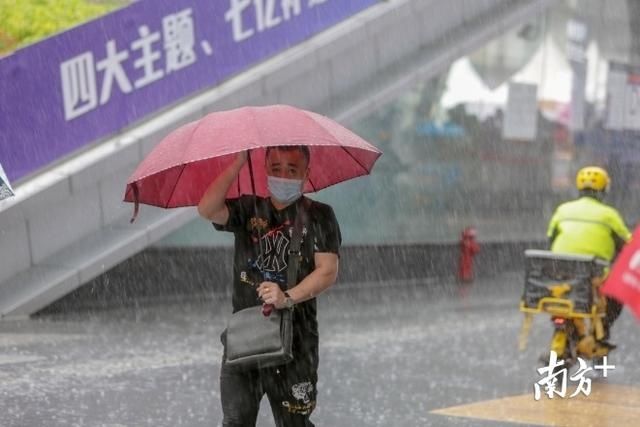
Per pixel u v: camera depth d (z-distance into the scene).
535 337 24.69
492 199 39.09
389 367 19.72
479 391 17.58
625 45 44.28
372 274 34.91
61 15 28.70
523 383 18.52
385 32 31.02
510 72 38.88
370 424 14.77
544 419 15.45
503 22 33.75
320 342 22.55
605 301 18.12
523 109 39.56
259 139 8.54
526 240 40.66
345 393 16.97
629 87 44.47
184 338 22.59
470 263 37.53
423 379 18.56
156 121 26.70
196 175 9.68
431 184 36.75
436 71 32.16
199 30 27.48
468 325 26.42
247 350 8.95
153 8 26.53
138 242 25.88
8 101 24.03
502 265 39.81
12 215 23.92
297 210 9.36
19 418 14.40
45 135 24.88
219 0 27.84
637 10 44.19
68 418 14.52
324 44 29.38
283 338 8.98
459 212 37.97
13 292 24.19
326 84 29.67
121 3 30.05
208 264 30.20
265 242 9.36
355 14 30.77
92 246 25.44
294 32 29.41
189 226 29.73
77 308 26.45
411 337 23.88
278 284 9.28
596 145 43.44
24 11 28.25
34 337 21.81
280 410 9.48
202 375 18.28
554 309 17.81
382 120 34.66
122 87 26.20
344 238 34.09
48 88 24.80
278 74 28.38
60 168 25.14
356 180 34.19
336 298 30.88
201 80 27.64
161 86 26.94
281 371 9.37
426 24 32.09
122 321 24.75
